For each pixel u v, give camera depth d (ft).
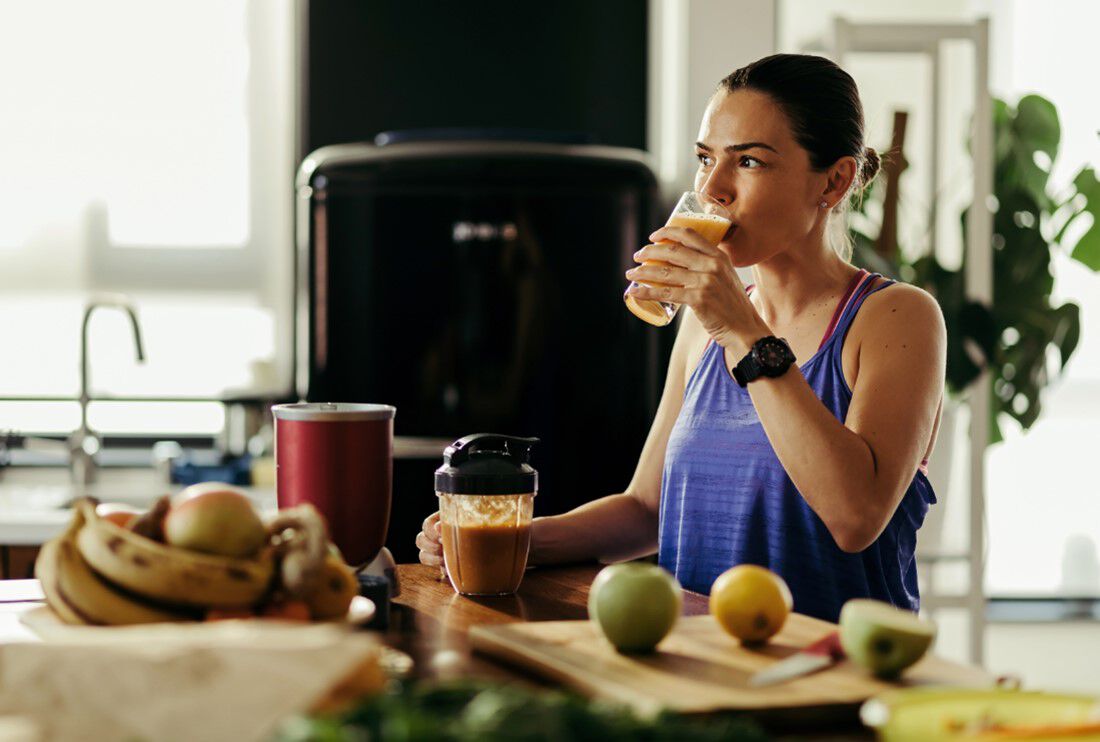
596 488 10.48
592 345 10.46
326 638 2.91
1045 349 12.55
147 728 2.61
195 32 13.15
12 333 13.04
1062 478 13.98
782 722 3.21
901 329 5.67
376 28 12.67
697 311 5.29
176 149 13.19
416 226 10.41
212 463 11.77
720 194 5.63
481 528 4.83
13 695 2.69
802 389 5.27
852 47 11.19
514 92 12.82
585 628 4.05
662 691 3.31
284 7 13.25
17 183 12.99
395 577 4.87
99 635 3.13
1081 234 13.52
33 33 12.95
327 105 12.69
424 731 2.33
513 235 10.39
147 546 3.49
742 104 5.61
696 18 12.05
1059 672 13.57
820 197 5.81
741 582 3.81
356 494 4.54
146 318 13.20
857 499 5.18
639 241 10.48
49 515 10.20
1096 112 13.82
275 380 12.84
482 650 3.96
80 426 11.39
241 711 2.64
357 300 10.43
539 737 2.37
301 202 11.16
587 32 12.85
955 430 11.93
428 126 12.76
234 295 13.30
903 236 12.60
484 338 10.41
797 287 6.02
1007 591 14.01
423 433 10.44
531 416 10.43
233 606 3.54
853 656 3.50
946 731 2.80
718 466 5.91
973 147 11.35
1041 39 13.74
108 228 13.12
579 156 10.50
